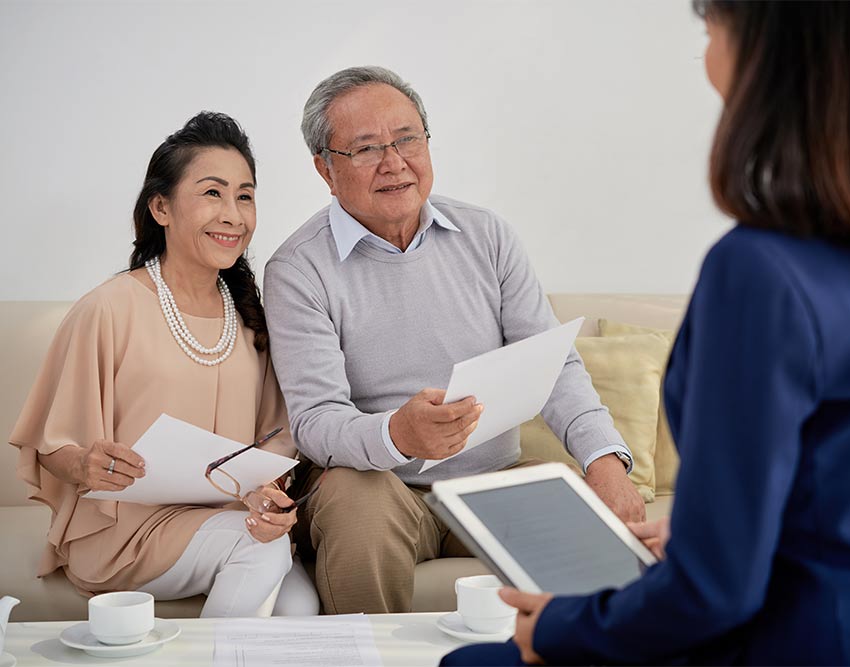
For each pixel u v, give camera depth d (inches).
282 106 122.6
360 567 82.7
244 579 80.7
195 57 120.8
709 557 34.5
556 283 127.6
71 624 70.3
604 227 128.0
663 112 128.1
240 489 82.1
